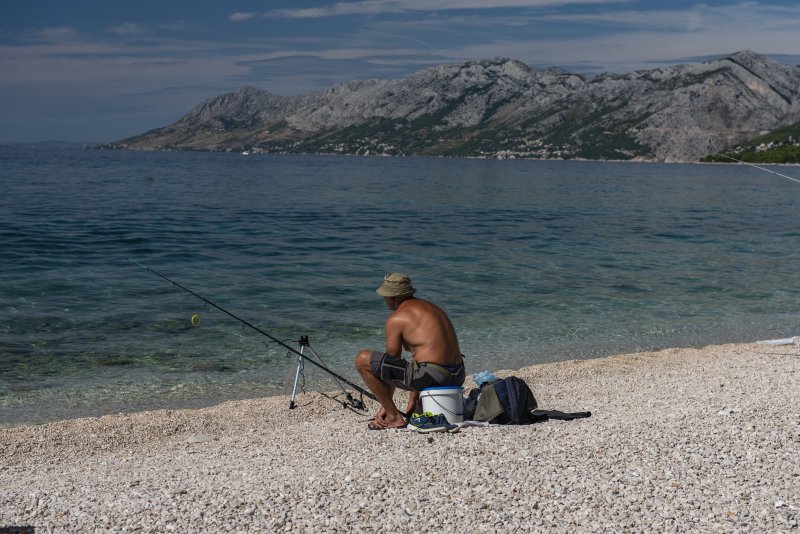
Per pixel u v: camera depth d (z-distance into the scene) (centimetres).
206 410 673
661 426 474
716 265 1819
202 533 311
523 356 949
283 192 5062
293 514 330
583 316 1202
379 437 480
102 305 1214
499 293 1409
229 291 1388
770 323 1154
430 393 484
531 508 332
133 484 396
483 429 481
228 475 407
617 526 309
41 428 605
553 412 532
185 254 1905
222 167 11238
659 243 2320
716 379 723
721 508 325
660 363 852
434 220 3119
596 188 6544
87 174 7006
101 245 2027
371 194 5078
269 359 912
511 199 4756
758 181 8756
